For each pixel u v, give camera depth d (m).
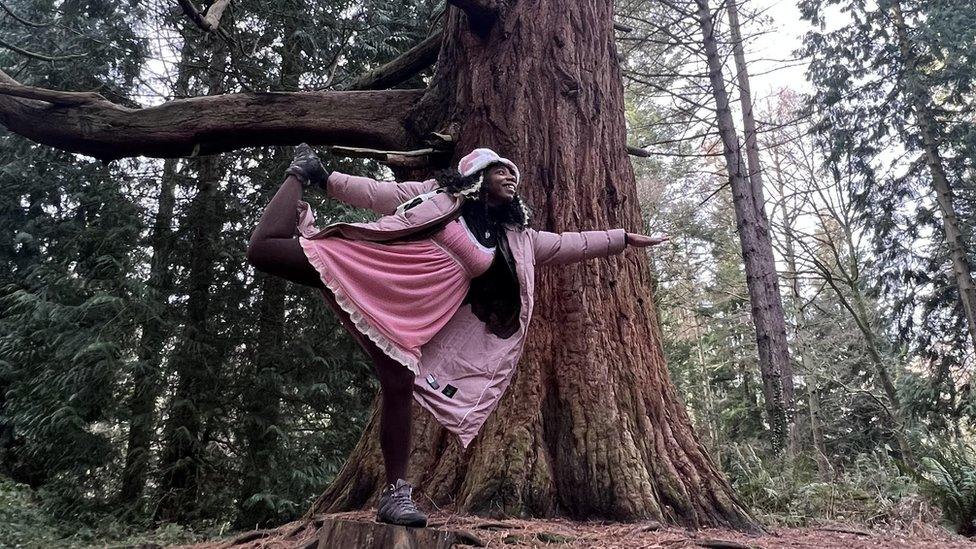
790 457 8.48
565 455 4.30
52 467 8.94
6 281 10.39
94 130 6.17
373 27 9.95
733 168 12.02
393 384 2.72
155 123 6.19
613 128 5.71
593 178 5.31
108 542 6.96
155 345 9.23
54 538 7.18
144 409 9.20
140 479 8.98
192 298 9.66
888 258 16.19
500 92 5.42
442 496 4.21
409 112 6.13
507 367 2.99
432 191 2.89
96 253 9.36
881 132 15.99
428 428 4.57
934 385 15.09
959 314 15.32
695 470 4.47
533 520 3.89
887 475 7.22
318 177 2.74
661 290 19.28
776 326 11.38
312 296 9.59
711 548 3.45
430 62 7.43
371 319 2.63
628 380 4.68
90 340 8.35
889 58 15.96
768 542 3.86
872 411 20.17
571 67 5.50
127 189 9.98
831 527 4.91
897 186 16.12
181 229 9.82
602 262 5.00
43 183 10.08
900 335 16.00
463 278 2.89
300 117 6.21
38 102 6.28
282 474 8.80
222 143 6.36
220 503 9.05
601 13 6.02
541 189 5.13
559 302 4.80
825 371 19.56
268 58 10.22
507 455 4.20
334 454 9.41
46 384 8.71
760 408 19.86
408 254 2.75
